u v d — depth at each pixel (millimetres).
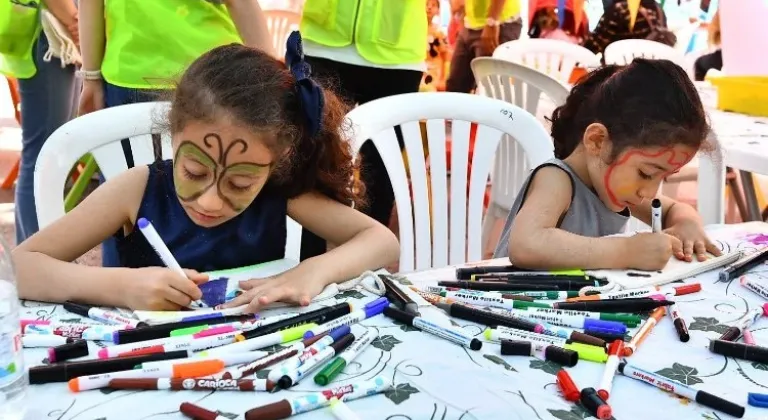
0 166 3768
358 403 702
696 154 1318
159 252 958
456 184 1642
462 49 3484
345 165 1275
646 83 1191
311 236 1696
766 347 836
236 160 989
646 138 1163
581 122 1335
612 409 702
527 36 3730
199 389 720
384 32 2221
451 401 709
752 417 694
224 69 994
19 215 2236
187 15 1657
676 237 1214
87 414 670
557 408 701
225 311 908
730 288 1046
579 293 1005
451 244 1668
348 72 2271
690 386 732
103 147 1350
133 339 823
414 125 1585
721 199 1729
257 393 717
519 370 778
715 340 830
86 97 1836
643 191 1239
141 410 680
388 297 984
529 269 1139
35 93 2182
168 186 1211
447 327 853
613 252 1130
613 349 806
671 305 950
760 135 1956
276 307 946
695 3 3746
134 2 1632
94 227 1143
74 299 944
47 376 720
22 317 899
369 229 1206
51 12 2098
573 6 3564
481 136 1635
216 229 1220
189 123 981
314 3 2215
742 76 2361
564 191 1298
